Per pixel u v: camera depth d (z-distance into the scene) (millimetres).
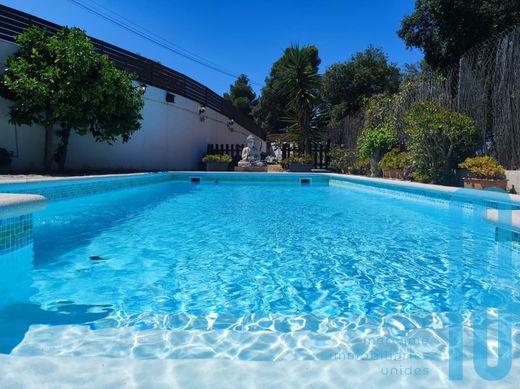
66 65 8891
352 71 26422
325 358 1771
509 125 7457
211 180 13586
